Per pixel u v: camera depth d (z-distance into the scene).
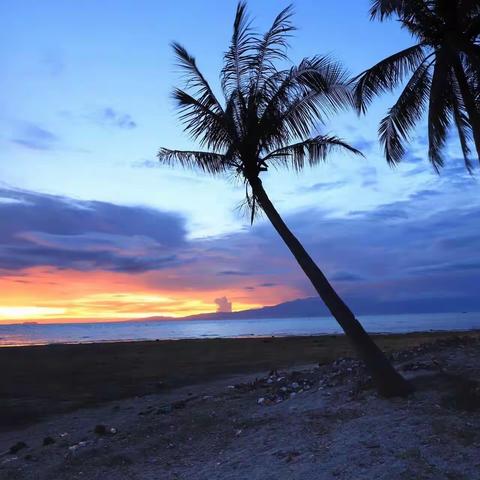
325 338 36.84
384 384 9.30
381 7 13.87
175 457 8.70
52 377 20.28
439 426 7.53
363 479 6.30
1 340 66.81
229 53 11.53
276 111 11.28
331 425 8.53
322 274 10.16
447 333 35.28
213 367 21.78
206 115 11.35
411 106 15.87
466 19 14.25
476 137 14.00
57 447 10.20
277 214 10.80
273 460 7.53
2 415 13.89
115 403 14.95
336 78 11.36
